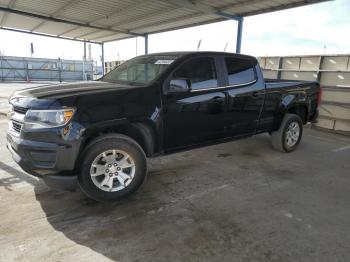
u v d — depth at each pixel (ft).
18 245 8.45
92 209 10.69
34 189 12.17
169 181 13.57
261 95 15.89
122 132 11.28
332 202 11.88
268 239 9.07
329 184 13.82
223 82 14.08
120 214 10.41
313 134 26.37
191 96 12.71
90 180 10.36
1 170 14.15
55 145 9.59
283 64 33.06
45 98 9.86
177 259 8.03
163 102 11.81
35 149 9.64
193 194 12.23
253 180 14.01
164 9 35.22
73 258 7.97
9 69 127.65
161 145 12.23
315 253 8.44
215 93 13.60
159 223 9.87
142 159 11.32
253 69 15.72
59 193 11.85
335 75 28.25
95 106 10.18
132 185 11.23
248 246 8.68
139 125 11.43
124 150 10.85
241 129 15.44
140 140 11.77
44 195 11.66
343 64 27.61
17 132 10.42
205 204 11.34
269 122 17.06
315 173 15.26
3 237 8.80
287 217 10.50
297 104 18.39
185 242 8.82
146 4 33.53
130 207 10.93
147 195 12.00
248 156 17.87
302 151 19.61
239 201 11.69
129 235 9.12
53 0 33.32
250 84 15.34
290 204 11.57
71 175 10.16
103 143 10.39
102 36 58.65
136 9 35.86
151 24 44.34
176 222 9.96
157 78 11.94
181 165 15.89
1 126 24.36
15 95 11.18
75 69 143.43
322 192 12.85
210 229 9.57
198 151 18.62
